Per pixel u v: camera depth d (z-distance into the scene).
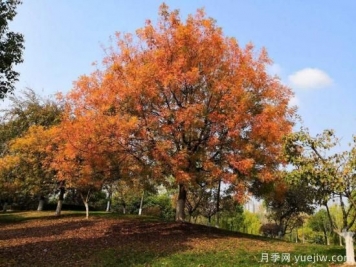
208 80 16.36
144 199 51.00
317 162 11.35
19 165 25.78
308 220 49.88
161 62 16.08
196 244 14.80
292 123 17.70
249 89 16.70
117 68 16.48
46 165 24.78
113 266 11.41
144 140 15.49
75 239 16.30
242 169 15.44
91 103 16.55
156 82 15.78
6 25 12.23
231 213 37.19
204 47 16.47
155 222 21.30
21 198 38.53
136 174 16.61
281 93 17.44
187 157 15.64
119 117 15.40
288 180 11.91
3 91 12.48
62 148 19.97
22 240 16.36
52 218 26.22
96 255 12.84
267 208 36.81
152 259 12.06
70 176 20.75
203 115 15.69
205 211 35.09
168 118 15.83
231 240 16.28
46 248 14.27
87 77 17.92
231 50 17.22
